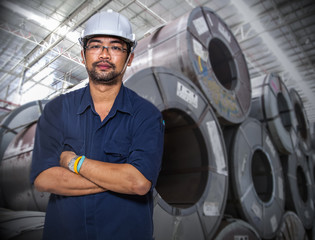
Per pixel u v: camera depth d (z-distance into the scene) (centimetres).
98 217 85
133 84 170
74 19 800
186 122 228
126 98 102
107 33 98
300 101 565
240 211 268
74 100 102
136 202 91
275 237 320
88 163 86
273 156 371
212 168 229
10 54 884
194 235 189
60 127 97
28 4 695
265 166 362
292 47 1058
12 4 650
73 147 94
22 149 192
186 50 232
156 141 92
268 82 404
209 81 258
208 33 280
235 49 345
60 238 85
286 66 1173
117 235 85
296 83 1332
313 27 946
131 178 84
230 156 281
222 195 231
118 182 83
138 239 87
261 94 398
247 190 282
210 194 219
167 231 167
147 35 292
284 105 472
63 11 747
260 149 337
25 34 800
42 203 174
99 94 100
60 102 101
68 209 87
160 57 249
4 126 242
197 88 232
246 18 876
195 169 237
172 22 268
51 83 1023
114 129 95
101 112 101
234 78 329
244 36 1003
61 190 86
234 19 900
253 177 373
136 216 89
